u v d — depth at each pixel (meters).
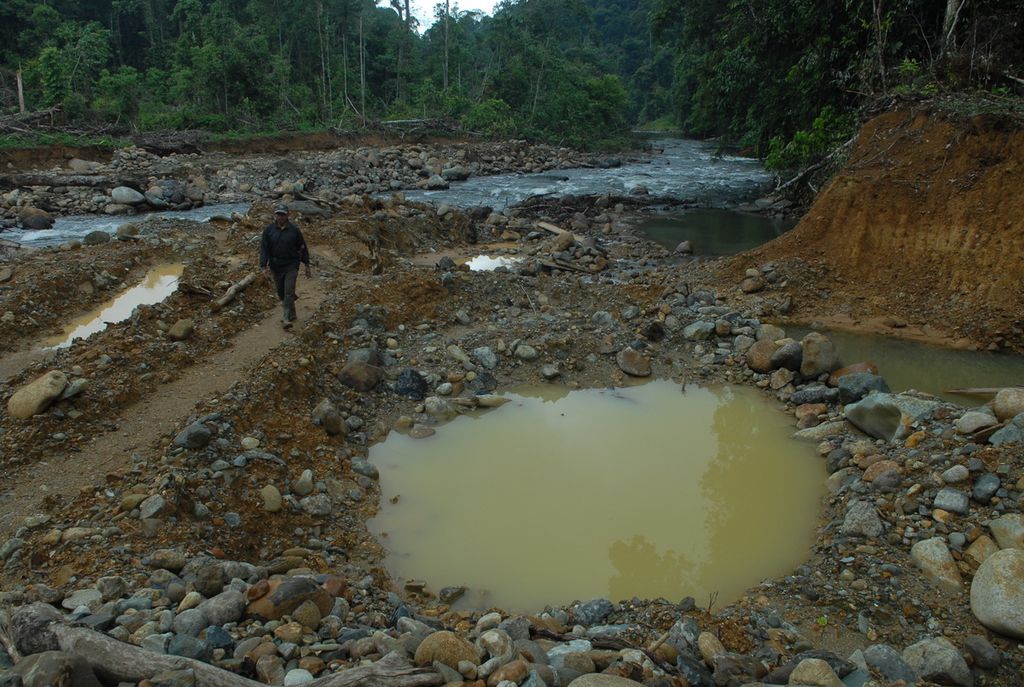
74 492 6.00
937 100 13.84
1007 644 4.75
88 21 48.62
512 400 9.11
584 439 8.22
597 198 25.22
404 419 8.38
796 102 23.25
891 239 12.90
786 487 7.25
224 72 38.88
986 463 6.24
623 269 15.66
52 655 3.20
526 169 38.12
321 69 49.78
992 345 10.73
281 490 6.59
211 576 4.84
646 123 81.12
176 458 6.33
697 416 8.85
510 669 3.70
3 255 14.26
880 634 4.91
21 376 7.75
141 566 5.03
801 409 8.79
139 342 8.67
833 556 5.89
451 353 9.80
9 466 6.33
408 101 52.66
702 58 30.95
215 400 7.39
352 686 3.53
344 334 9.89
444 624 4.94
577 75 56.59
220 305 10.04
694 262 15.63
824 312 12.39
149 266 13.23
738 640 4.75
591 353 10.25
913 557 5.64
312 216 15.88
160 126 35.97
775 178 28.48
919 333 11.45
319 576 5.24
